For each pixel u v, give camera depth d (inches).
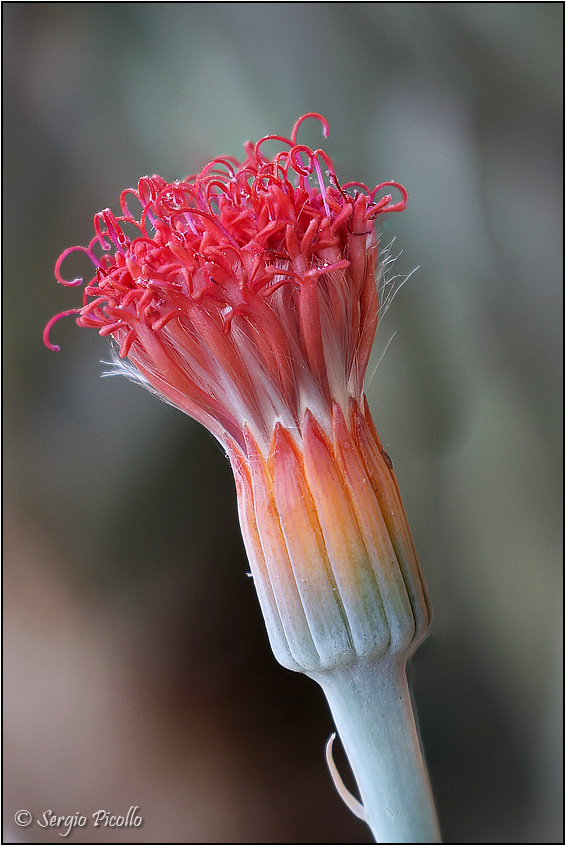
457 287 10.3
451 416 10.4
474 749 10.2
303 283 5.9
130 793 10.8
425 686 10.3
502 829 9.9
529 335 10.2
